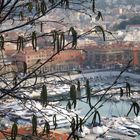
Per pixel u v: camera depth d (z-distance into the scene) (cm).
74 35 196
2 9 199
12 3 206
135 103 187
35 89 203
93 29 201
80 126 188
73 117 191
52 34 201
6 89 200
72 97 185
